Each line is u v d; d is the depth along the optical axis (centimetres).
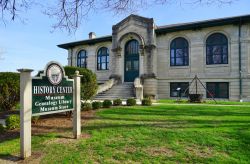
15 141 679
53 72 645
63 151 584
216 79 2097
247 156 524
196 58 2197
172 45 2327
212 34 2147
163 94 2320
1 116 1155
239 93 1998
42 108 610
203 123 840
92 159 531
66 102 686
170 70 2306
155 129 749
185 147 588
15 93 1197
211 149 571
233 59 2039
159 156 535
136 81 2183
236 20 1980
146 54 2348
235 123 831
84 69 1189
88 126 833
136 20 2427
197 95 1766
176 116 1008
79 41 2908
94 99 2106
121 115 1054
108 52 2761
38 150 600
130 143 618
